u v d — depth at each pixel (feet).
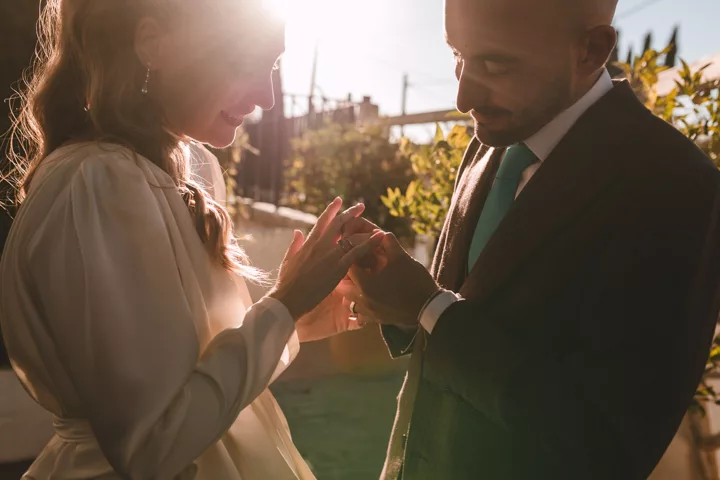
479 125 4.26
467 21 3.87
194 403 3.44
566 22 3.81
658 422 3.65
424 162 9.02
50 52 4.24
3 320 3.79
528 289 3.98
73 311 3.33
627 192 3.78
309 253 4.17
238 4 3.77
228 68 3.82
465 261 4.68
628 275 3.67
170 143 4.06
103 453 3.42
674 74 8.75
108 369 3.29
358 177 23.45
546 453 4.01
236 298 4.22
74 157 3.67
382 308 4.35
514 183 4.41
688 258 3.60
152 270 3.48
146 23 3.70
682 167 3.74
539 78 3.93
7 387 9.75
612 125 4.00
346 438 11.77
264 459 4.23
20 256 3.54
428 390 4.54
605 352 3.71
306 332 5.22
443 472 4.34
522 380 3.81
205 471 3.98
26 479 3.99
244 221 30.50
